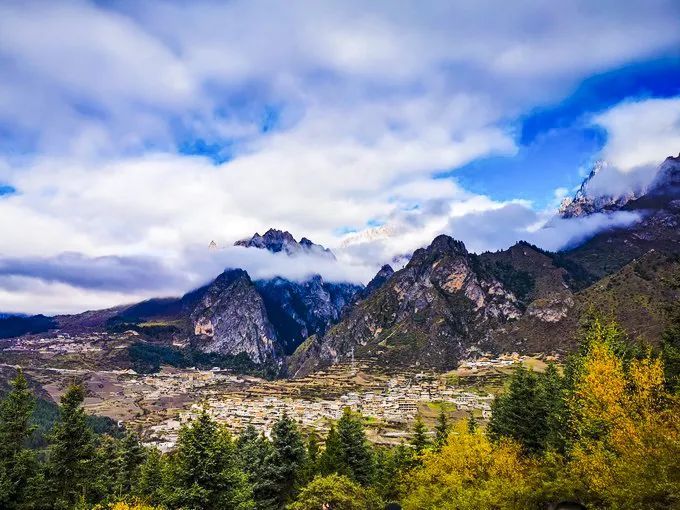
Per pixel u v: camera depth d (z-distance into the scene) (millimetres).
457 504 33625
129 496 52344
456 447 43219
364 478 58594
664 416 28109
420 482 44156
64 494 46875
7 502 41500
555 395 54719
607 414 30312
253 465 58281
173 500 39562
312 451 66562
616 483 24812
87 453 48781
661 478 21344
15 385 45219
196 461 40312
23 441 45500
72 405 49125
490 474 37188
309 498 43406
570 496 27531
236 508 40875
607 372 31938
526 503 29641
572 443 37688
